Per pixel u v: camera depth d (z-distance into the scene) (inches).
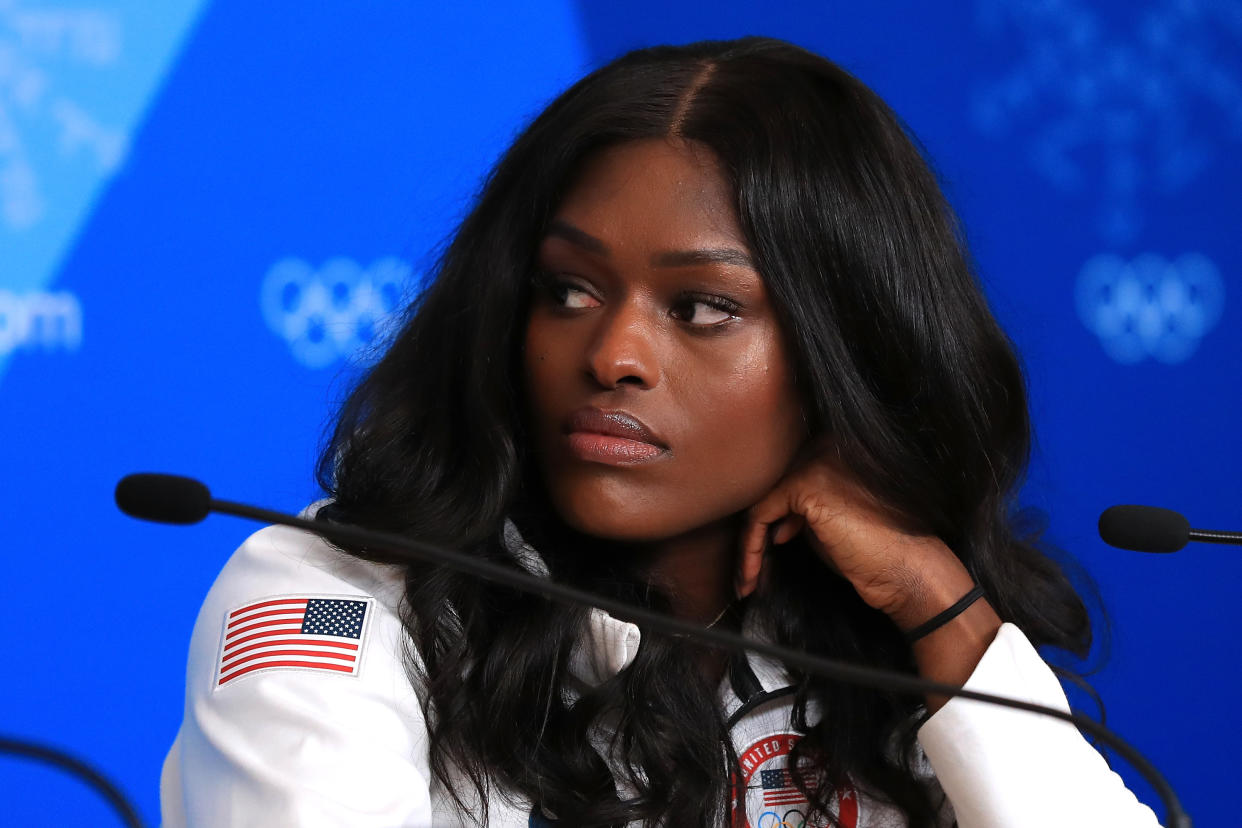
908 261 142.4
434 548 92.6
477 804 134.3
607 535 132.0
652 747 137.5
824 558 150.6
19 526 286.4
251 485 297.1
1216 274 326.6
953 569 147.3
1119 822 132.8
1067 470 320.5
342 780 114.4
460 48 305.3
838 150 137.3
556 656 136.7
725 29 318.3
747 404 132.2
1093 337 323.6
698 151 130.3
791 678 152.3
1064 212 324.5
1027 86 325.4
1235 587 323.9
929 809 152.6
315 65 299.1
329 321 299.0
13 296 287.0
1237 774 322.7
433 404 143.5
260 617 128.0
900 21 321.4
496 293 136.6
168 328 293.6
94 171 289.6
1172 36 327.3
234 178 295.6
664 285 129.4
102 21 289.4
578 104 136.2
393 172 302.0
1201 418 325.7
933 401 146.0
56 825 286.5
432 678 133.7
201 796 118.6
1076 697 304.8
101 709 290.0
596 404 129.6
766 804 148.9
